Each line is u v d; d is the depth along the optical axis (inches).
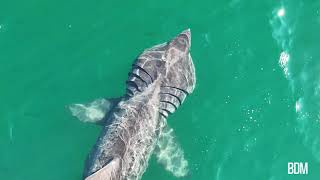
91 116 1195.3
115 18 1305.4
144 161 1149.1
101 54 1273.4
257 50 1289.4
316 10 1333.7
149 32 1294.3
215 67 1268.5
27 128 1221.1
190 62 1221.1
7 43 1277.1
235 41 1291.8
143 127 1139.3
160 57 1194.0
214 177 1209.4
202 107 1240.2
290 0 1338.6
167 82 1180.5
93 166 1096.8
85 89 1248.8
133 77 1181.7
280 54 1290.6
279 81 1270.9
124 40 1285.7
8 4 1307.8
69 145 1214.9
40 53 1272.1
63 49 1275.8
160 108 1171.9
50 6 1312.7
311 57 1295.5
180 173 1198.9
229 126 1235.9
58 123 1225.4
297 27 1318.9
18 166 1200.2
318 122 1258.6
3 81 1250.0
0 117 1225.4
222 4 1321.4
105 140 1115.9
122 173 1087.0
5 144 1210.0
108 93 1245.1
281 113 1253.1
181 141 1216.8
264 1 1332.4
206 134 1227.9
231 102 1248.2
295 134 1246.9
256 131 1238.3
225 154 1222.3
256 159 1226.0
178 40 1214.3
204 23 1304.1
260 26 1309.1
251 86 1261.1
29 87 1247.5
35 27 1294.3
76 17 1305.4
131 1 1318.9
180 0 1323.8
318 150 1245.1
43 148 1211.2
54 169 1202.0
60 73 1258.6
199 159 1213.1
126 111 1141.7
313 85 1277.1
